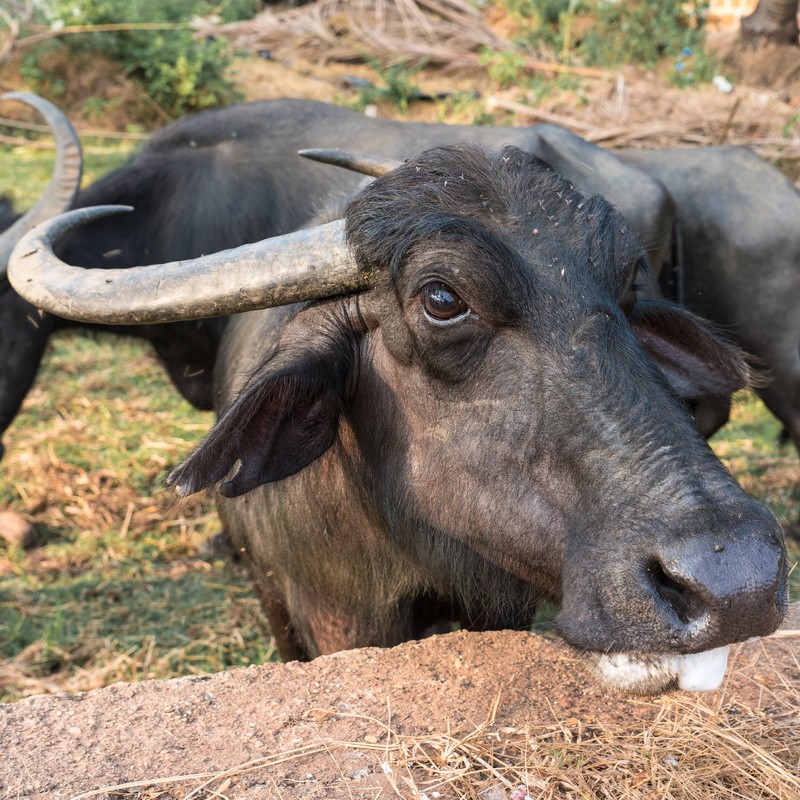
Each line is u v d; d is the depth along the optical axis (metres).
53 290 3.00
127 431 7.71
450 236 2.58
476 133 5.31
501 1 18.97
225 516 4.04
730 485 2.32
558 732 2.64
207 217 5.33
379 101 16.05
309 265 2.84
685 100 13.55
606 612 2.35
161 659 5.01
